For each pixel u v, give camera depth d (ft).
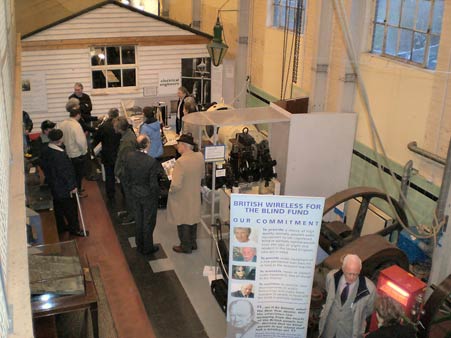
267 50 32.63
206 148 20.24
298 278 15.49
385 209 22.53
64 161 21.83
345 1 23.21
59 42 31.04
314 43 25.31
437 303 14.93
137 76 33.53
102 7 31.27
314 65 25.39
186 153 21.04
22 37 30.17
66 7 36.47
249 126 25.09
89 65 32.19
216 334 17.92
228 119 21.72
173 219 21.71
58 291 13.47
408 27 20.92
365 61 23.18
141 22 32.37
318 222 14.85
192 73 34.55
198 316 18.83
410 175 20.59
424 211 20.27
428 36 19.80
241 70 35.88
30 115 31.78
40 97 31.71
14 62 22.30
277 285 15.65
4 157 8.10
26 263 7.48
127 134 23.41
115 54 32.68
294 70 28.84
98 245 23.18
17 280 7.10
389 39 22.16
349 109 24.41
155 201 21.57
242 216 14.88
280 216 14.84
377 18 22.76
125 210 26.43
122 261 22.04
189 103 26.81
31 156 26.07
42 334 13.51
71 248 15.37
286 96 30.50
